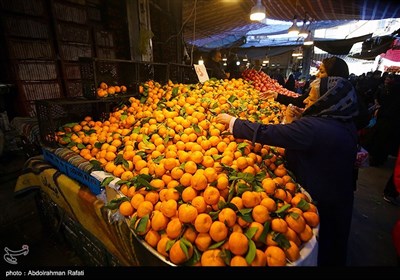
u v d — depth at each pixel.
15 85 3.54
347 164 1.52
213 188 1.16
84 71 2.55
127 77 3.03
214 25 8.55
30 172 2.33
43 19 3.78
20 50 3.54
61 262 2.30
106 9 4.98
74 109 2.52
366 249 2.82
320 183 1.53
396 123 5.14
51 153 2.17
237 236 1.00
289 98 3.09
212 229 1.03
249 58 16.41
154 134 1.83
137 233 1.16
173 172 1.34
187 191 1.18
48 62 3.89
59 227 2.38
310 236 1.15
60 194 2.03
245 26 9.24
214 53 5.06
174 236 1.07
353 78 11.41
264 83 4.58
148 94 2.93
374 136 5.49
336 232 1.65
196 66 3.55
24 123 2.87
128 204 1.30
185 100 2.37
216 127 1.83
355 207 3.74
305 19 6.93
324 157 1.48
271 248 1.02
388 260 2.65
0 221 2.85
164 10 6.20
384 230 3.19
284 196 1.30
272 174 1.58
